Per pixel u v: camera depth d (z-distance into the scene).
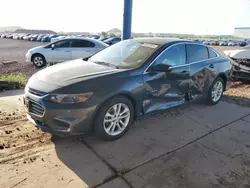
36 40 33.09
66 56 10.06
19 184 2.42
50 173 2.62
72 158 2.93
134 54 3.88
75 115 2.92
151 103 3.73
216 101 5.27
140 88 3.47
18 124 3.74
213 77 4.91
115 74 3.30
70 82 3.01
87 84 3.02
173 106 4.14
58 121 2.92
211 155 3.16
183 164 2.92
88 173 2.65
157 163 2.91
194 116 4.53
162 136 3.64
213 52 5.09
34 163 2.79
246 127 4.12
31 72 9.14
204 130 3.93
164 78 3.82
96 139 3.42
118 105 3.31
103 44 10.27
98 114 3.12
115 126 3.40
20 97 5.05
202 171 2.80
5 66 10.38
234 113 4.80
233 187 2.55
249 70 7.13
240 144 3.51
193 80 4.41
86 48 10.05
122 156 3.03
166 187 2.49
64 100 2.88
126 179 2.59
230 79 5.53
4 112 4.16
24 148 3.08
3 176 2.52
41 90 2.99
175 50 4.08
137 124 4.02
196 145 3.41
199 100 4.84
